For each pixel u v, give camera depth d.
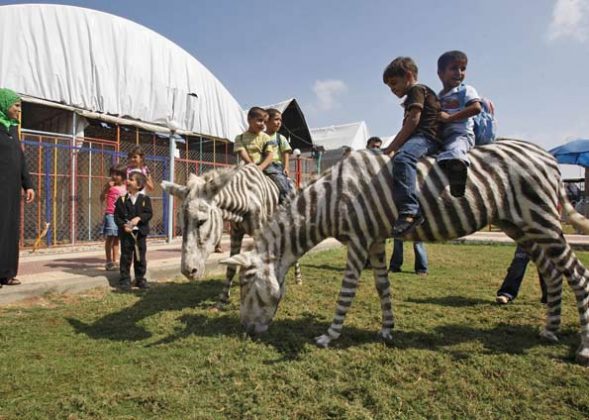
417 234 3.85
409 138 3.83
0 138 5.23
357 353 3.64
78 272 6.56
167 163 11.97
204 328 4.30
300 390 2.95
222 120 16.09
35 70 11.30
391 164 3.86
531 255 4.17
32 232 10.13
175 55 14.91
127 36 13.34
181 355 3.59
